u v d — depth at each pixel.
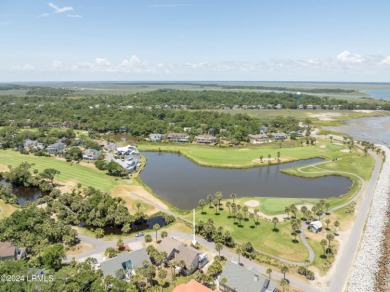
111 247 97.19
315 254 95.44
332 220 117.00
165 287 81.31
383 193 141.12
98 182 157.38
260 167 188.25
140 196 140.88
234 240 103.44
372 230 108.94
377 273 86.25
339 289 80.25
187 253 89.75
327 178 168.25
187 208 131.25
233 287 78.19
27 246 96.69
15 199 132.00
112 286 77.19
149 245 101.00
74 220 115.19
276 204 131.38
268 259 92.19
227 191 149.88
